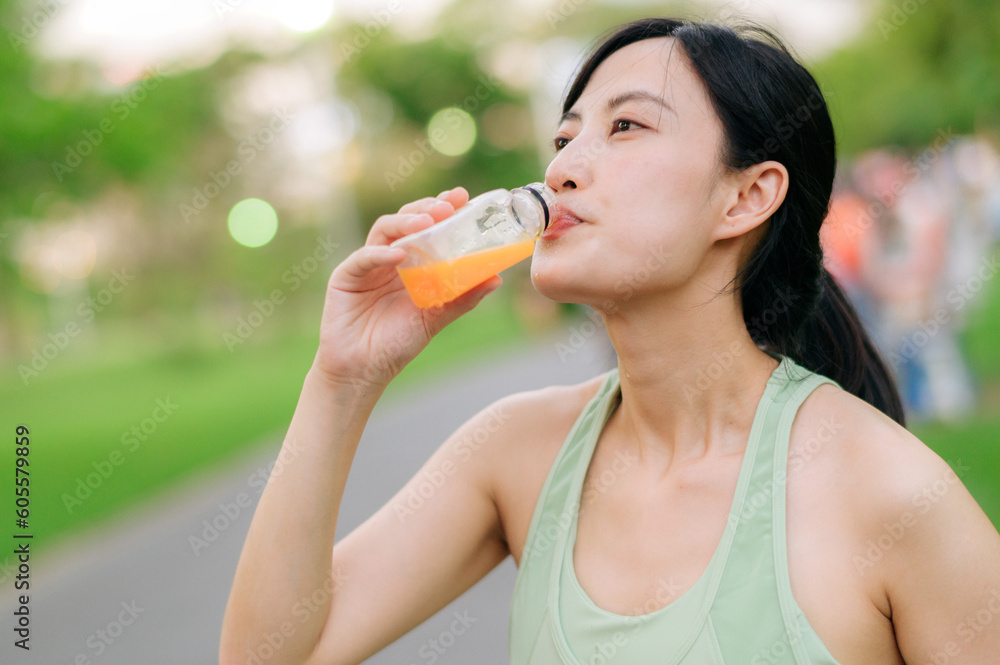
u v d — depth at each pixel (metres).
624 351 1.50
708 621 1.26
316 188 27.92
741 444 1.42
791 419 1.37
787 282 1.63
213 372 22.72
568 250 1.45
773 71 1.51
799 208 1.57
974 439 4.81
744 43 1.52
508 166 36.53
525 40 29.91
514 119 36.12
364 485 7.01
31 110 8.24
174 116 11.12
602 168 1.45
